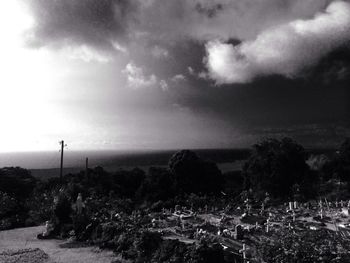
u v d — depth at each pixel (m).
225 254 20.84
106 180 52.94
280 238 21.98
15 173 51.31
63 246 26.36
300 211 34.00
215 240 23.09
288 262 18.88
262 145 51.00
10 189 44.78
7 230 32.06
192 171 51.97
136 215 33.47
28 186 47.62
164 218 32.94
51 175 88.94
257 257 20.20
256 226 27.33
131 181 55.84
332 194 42.75
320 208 34.88
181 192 48.78
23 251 24.83
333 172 52.97
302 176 48.94
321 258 18.69
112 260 22.78
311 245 20.25
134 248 23.61
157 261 21.45
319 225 27.20
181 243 22.20
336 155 55.75
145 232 24.23
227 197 46.34
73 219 30.06
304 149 50.56
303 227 26.45
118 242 25.27
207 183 52.62
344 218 30.12
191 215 33.06
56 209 31.92
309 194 44.16
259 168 48.53
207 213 35.34
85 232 28.38
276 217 30.95
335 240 21.61
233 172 70.81
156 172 52.88
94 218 30.27
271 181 46.81
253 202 40.12
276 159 47.12
